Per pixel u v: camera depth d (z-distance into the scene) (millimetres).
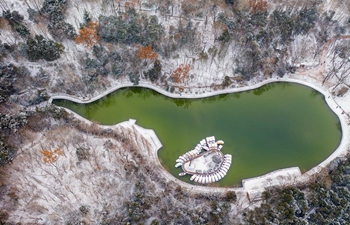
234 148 62906
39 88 68562
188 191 55469
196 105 70188
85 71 70875
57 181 54969
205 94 70688
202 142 63000
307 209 50156
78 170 56594
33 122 61719
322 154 62469
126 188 54344
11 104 64188
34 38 70188
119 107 69812
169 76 71438
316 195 52281
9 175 54812
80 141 61344
